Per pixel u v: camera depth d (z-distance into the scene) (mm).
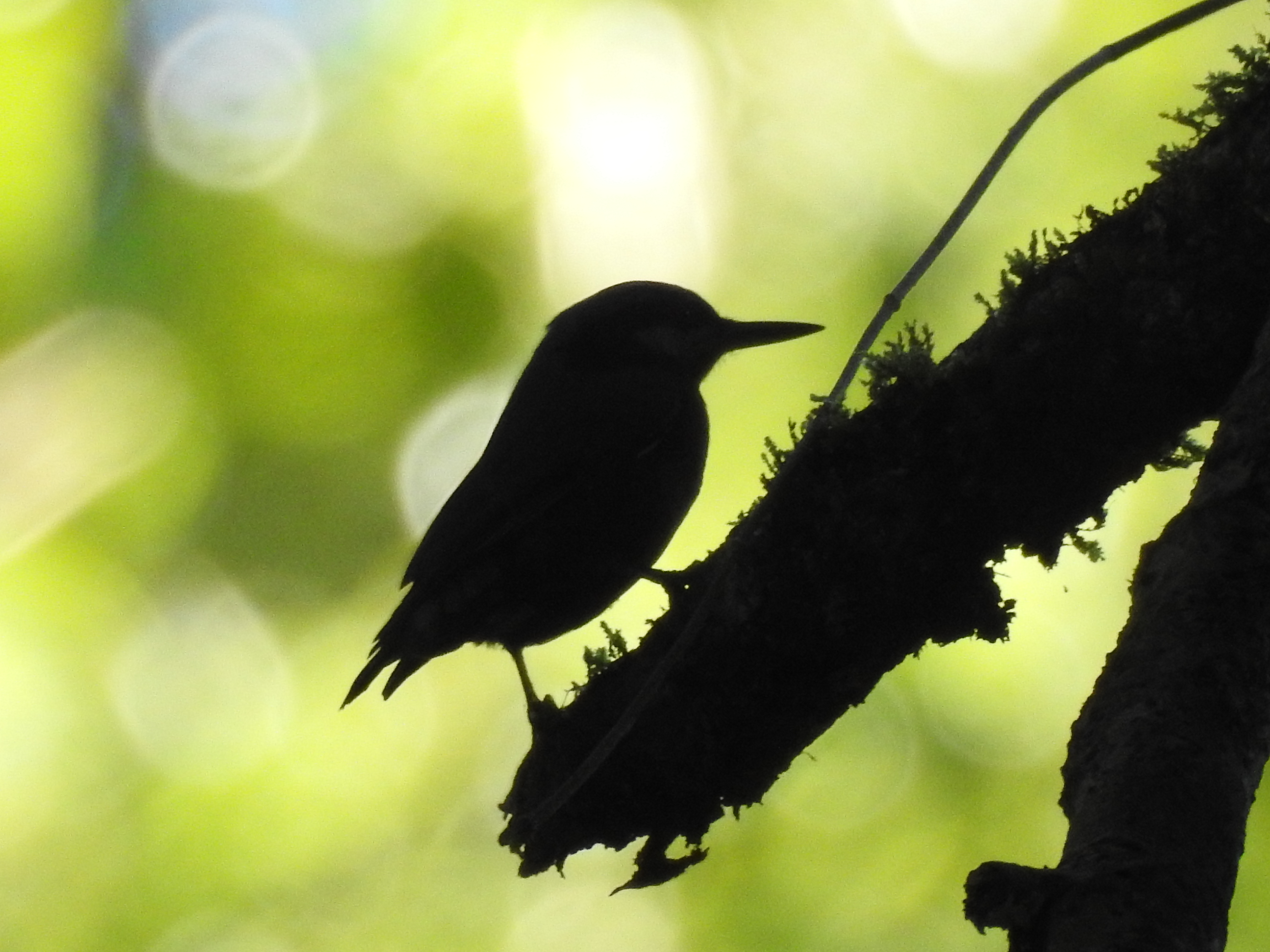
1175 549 4363
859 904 7688
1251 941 7266
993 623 6031
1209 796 3631
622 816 6516
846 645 6109
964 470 5879
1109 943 3275
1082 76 5953
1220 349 5598
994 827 7648
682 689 6355
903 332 8930
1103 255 5746
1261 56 5664
